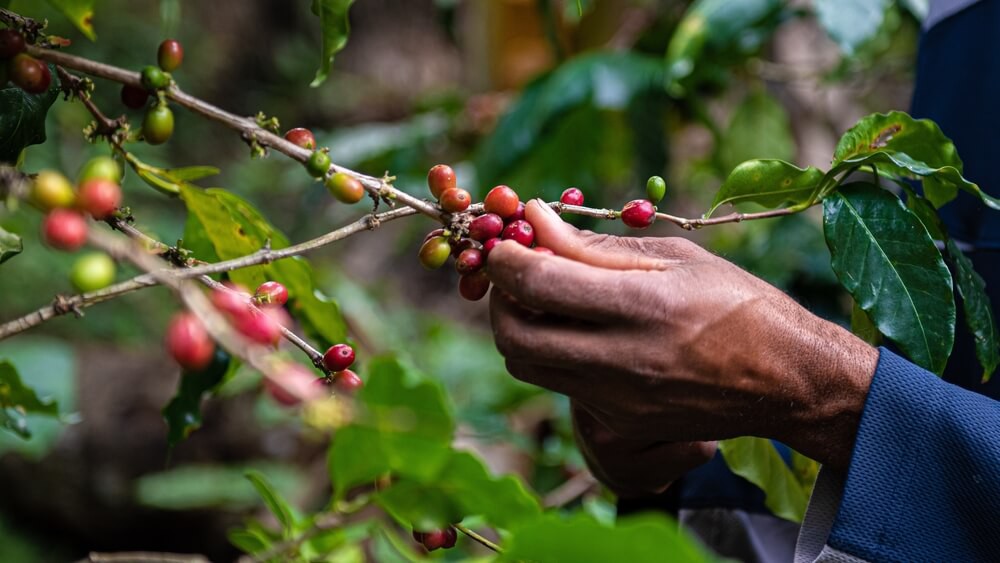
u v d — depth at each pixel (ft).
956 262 3.12
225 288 2.49
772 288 2.80
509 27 9.71
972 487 2.70
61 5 2.55
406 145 8.98
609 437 3.56
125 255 2.15
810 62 9.69
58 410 3.48
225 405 10.99
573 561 1.89
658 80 7.06
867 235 2.99
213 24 20.65
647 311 2.49
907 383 2.77
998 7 4.04
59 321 13.41
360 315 9.25
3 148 2.82
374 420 2.10
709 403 2.65
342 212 11.82
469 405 7.81
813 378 2.73
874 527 2.72
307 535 2.35
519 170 7.87
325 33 2.83
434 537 2.66
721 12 6.93
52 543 11.32
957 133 4.17
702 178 9.98
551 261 2.46
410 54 22.04
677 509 4.20
